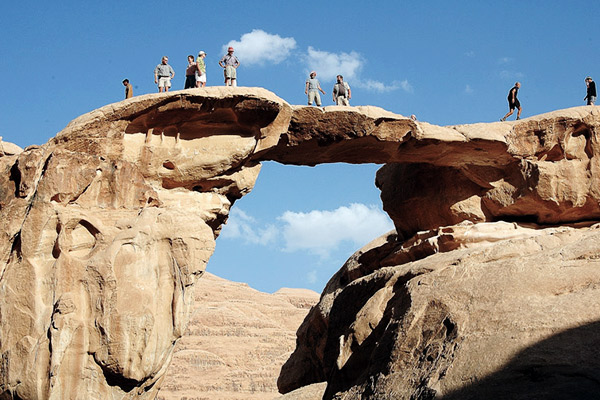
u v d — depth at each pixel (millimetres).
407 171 28203
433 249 24781
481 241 24344
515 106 26984
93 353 20797
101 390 20875
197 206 23438
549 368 17266
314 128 23969
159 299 21625
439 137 24578
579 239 21891
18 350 20562
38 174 21516
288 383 28812
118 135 22344
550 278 19938
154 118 22688
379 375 19984
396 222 28766
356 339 22750
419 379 18812
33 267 21000
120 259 21281
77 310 20875
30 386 20375
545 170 25312
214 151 23234
